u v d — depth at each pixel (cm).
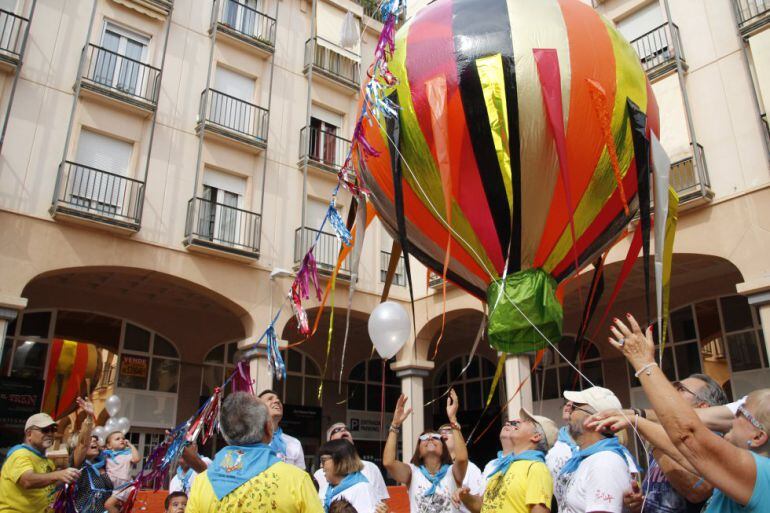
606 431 331
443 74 479
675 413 211
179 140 1359
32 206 1137
